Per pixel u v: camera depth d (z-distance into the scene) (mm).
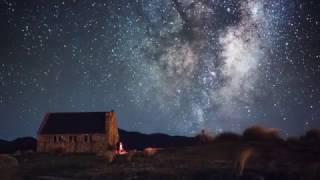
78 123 89000
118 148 87625
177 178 47812
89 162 65312
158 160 58000
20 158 73750
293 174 41969
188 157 55594
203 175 46906
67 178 54000
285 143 50219
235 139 56375
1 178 56750
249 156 47750
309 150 46500
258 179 42031
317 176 40844
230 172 45406
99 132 86562
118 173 53375
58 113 91812
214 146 56531
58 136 86750
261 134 53562
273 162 44969
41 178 55125
